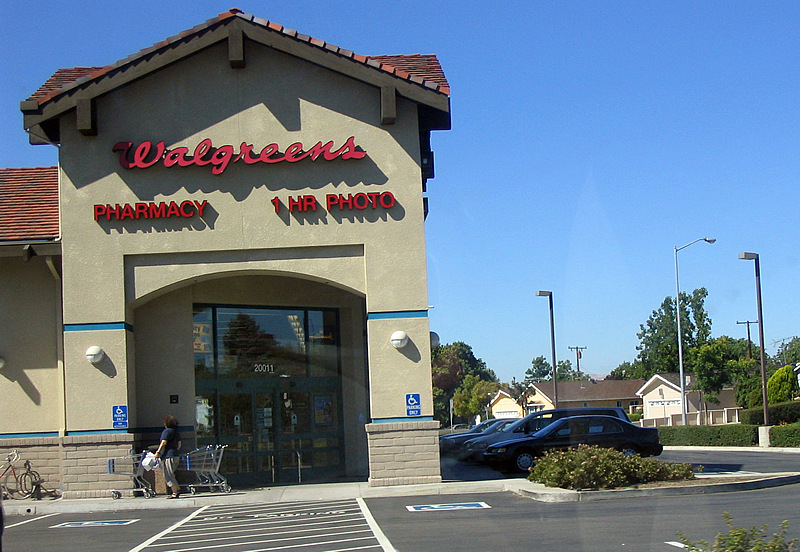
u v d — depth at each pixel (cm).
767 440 3559
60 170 1758
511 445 2022
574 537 1050
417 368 1744
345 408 2067
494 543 1032
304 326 2066
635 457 1658
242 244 1758
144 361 1834
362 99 1802
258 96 1795
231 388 1952
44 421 1784
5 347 1802
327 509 1487
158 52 1758
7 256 1778
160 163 1764
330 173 1788
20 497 1736
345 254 1783
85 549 1138
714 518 1171
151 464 1656
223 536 1212
